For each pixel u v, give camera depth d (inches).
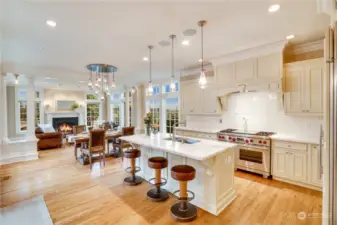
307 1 78.3
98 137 179.6
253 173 152.3
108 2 77.8
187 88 207.8
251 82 144.5
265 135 142.3
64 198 115.6
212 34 114.3
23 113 304.7
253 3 80.7
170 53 150.8
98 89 229.8
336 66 51.9
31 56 155.9
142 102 306.2
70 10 84.4
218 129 188.9
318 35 118.2
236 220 91.8
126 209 102.7
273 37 120.0
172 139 128.4
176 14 89.8
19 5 79.3
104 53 149.3
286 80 136.9
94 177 151.1
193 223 89.9
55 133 260.8
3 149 188.5
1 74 180.5
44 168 174.1
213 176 98.2
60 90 366.3
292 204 105.1
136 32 110.0
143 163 148.3
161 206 105.6
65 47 134.6
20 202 110.8
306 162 122.8
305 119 137.5
